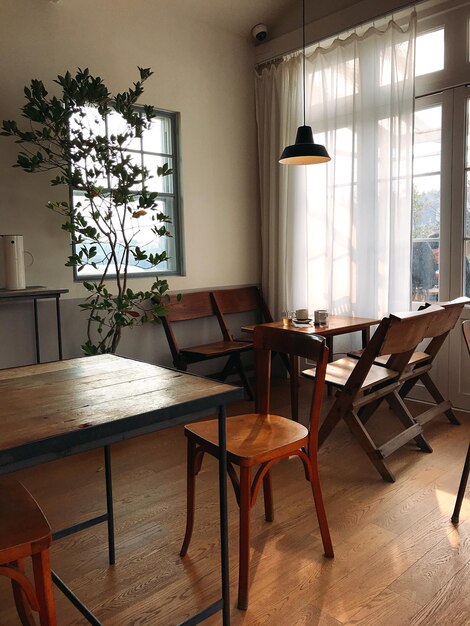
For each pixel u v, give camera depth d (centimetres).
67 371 179
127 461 301
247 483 175
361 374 270
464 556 200
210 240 444
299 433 197
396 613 170
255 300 468
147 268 410
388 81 381
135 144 395
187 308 419
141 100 390
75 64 355
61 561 204
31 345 345
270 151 455
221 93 442
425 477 271
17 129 309
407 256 381
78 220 328
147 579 191
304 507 241
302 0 425
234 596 180
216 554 206
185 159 421
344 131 408
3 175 329
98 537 220
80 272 371
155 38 396
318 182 434
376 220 394
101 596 182
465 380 375
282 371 478
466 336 213
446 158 371
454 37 360
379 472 269
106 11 368
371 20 383
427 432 338
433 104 376
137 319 398
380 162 390
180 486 267
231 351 396
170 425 137
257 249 482
